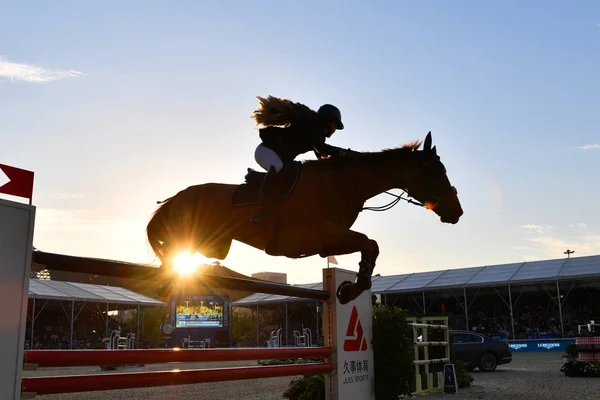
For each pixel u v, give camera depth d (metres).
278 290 5.00
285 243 4.16
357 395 6.45
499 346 18.20
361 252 4.09
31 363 2.90
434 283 35.72
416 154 4.70
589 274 30.77
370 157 4.59
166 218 4.45
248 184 4.28
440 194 4.70
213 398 11.64
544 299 41.91
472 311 43.81
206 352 4.14
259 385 14.95
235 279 4.31
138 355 3.56
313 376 8.63
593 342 16.59
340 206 4.36
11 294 2.68
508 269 35.84
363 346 6.74
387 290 36.22
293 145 4.36
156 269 3.73
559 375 16.11
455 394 11.53
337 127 4.56
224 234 4.27
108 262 3.40
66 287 33.53
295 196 4.20
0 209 2.67
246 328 51.75
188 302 42.56
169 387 14.79
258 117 4.42
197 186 4.45
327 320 6.20
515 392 11.77
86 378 3.24
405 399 10.76
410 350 7.87
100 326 43.72
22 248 2.75
